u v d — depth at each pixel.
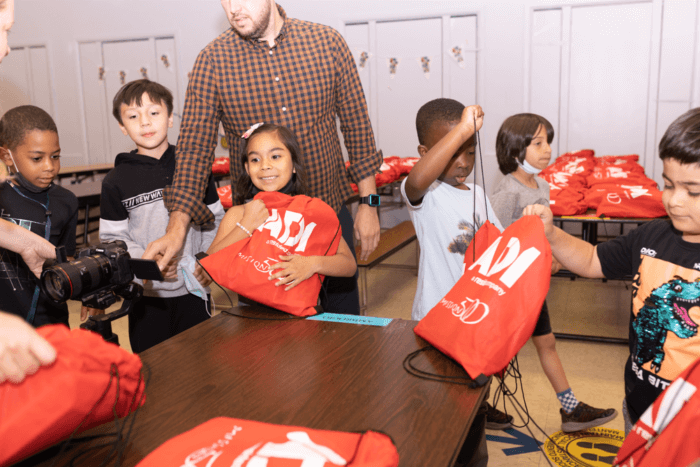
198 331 1.11
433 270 1.60
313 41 1.64
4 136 1.61
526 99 5.13
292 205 1.21
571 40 4.95
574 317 3.18
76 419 0.65
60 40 6.54
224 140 5.96
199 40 6.04
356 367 0.91
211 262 1.14
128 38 6.27
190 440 0.65
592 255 1.13
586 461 1.74
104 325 0.92
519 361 2.54
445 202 1.58
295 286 1.18
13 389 0.61
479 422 0.97
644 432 0.79
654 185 3.26
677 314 0.96
